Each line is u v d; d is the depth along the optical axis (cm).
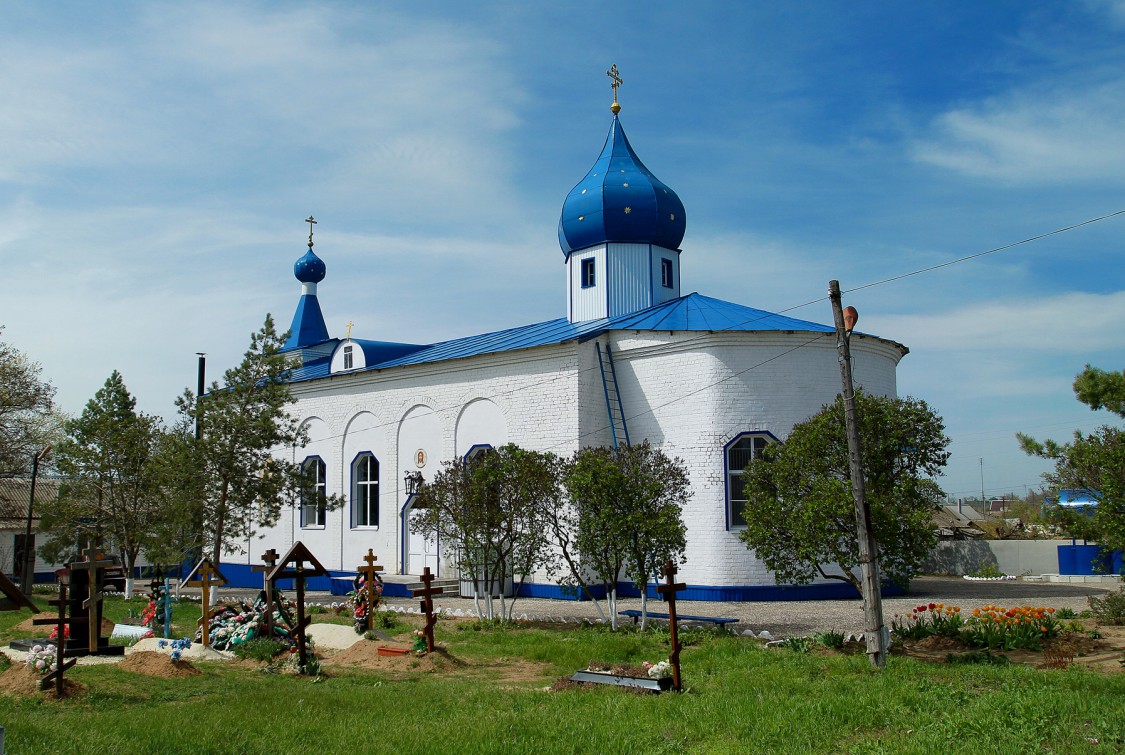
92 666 1348
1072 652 1412
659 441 2534
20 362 3428
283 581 3388
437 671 1441
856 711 1005
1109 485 1316
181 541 2681
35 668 1210
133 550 3070
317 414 3359
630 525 1817
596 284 3125
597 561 1883
